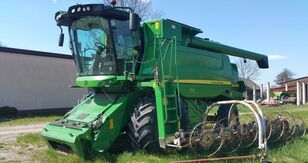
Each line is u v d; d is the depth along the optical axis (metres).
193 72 10.64
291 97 51.56
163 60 9.62
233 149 9.63
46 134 9.64
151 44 9.87
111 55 9.71
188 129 9.67
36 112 26.62
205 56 11.33
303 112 25.47
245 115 10.79
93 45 10.05
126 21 9.88
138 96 9.80
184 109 9.91
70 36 10.53
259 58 15.76
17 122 20.25
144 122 8.95
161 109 8.96
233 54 13.88
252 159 8.66
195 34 11.49
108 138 9.02
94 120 8.94
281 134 11.25
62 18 10.15
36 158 9.16
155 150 9.16
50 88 27.89
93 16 9.73
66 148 9.57
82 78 10.28
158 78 9.18
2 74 24.69
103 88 10.20
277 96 51.44
